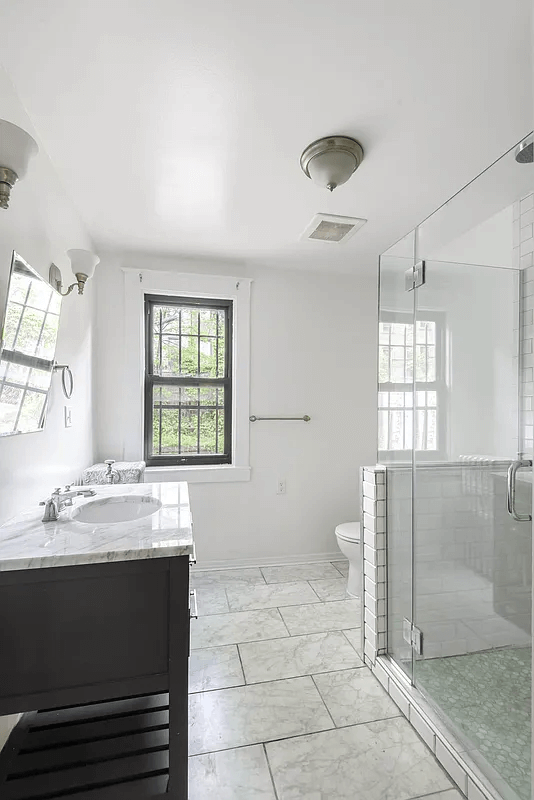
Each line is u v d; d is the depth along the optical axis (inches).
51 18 43.8
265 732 59.3
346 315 128.5
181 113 58.5
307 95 55.0
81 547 45.4
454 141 64.7
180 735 46.9
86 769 51.8
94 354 105.3
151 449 117.1
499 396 61.9
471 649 65.1
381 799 49.4
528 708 53.7
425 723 57.8
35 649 44.3
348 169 66.4
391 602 72.9
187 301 118.5
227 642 81.9
